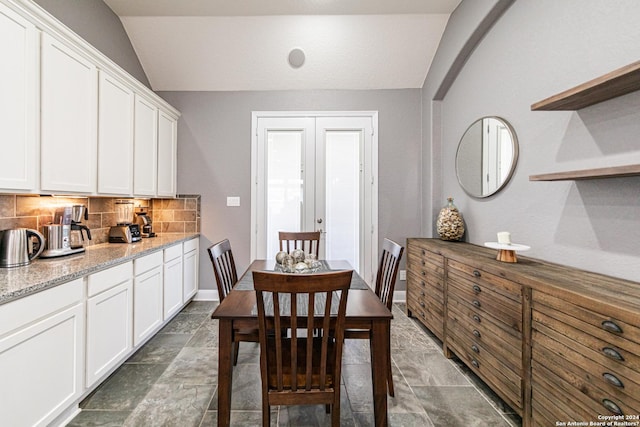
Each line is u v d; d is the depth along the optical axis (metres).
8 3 1.39
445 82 2.97
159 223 3.42
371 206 3.48
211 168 3.44
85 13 2.34
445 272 2.25
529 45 1.96
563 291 1.23
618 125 1.42
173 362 2.13
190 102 3.41
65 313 1.48
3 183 1.40
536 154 1.91
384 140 3.44
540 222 1.88
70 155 1.81
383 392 1.36
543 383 1.33
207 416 1.59
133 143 2.50
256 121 3.43
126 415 1.59
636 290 1.20
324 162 3.47
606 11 1.47
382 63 3.19
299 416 1.62
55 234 1.91
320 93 3.43
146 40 2.97
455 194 2.94
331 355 1.45
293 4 2.63
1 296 1.14
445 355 2.25
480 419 1.59
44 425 1.35
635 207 1.35
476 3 2.35
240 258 3.46
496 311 1.66
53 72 1.67
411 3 2.62
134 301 2.13
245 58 3.13
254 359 2.19
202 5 2.63
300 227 3.50
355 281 1.93
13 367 1.21
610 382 1.04
